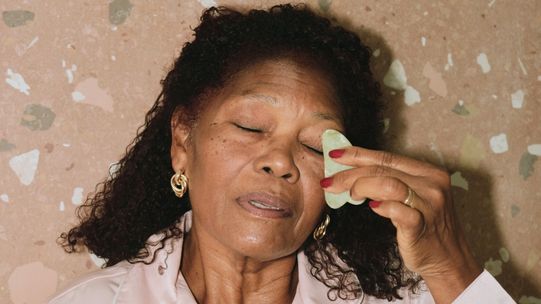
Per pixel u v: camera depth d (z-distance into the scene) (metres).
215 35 1.19
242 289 1.20
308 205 1.11
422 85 1.71
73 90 1.48
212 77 1.16
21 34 1.45
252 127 1.11
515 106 1.80
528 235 1.82
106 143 1.49
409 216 0.95
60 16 1.46
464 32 1.75
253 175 1.08
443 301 1.08
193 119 1.17
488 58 1.77
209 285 1.20
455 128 1.74
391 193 0.96
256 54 1.14
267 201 1.08
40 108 1.46
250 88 1.11
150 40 1.51
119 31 1.50
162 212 1.33
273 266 1.21
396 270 1.35
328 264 1.31
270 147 1.09
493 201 1.78
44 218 1.47
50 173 1.47
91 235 1.36
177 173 1.21
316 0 1.61
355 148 1.03
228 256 1.17
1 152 1.44
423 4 1.71
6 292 1.45
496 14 1.78
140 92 1.51
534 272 1.82
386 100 1.68
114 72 1.49
